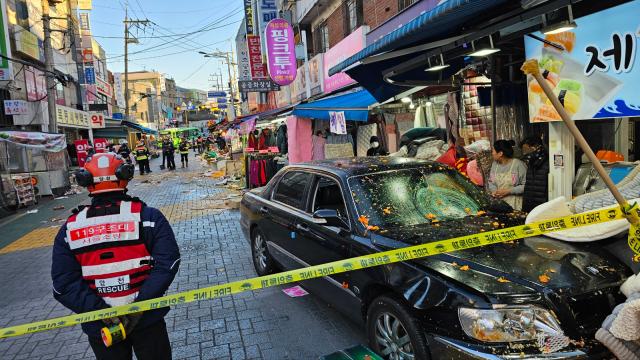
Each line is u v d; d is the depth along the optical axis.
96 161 2.39
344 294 3.67
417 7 9.93
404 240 3.25
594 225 3.20
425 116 9.45
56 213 11.87
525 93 6.20
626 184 3.71
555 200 3.45
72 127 22.97
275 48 14.98
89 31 27.45
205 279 5.71
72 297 2.26
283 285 5.21
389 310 3.06
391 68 5.41
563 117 2.48
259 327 4.17
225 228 8.69
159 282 2.33
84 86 27.05
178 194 13.91
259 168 12.45
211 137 45.41
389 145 9.79
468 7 3.50
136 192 15.01
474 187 4.29
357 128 10.63
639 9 3.46
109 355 2.42
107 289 2.32
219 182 16.27
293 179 4.96
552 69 4.23
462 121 8.04
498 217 3.81
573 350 2.44
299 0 18.64
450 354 2.59
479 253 3.07
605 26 3.71
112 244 2.32
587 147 2.48
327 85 15.00
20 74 17.48
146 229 2.39
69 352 4.01
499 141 5.56
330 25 16.31
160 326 2.53
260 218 5.30
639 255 2.55
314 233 4.08
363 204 3.77
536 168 5.20
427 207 3.86
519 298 2.55
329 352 3.64
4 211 11.72
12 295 5.61
